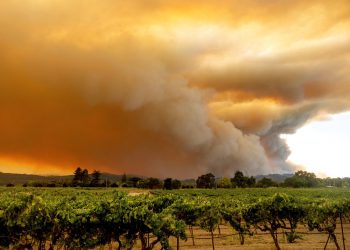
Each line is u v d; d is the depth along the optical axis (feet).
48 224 50.39
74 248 50.29
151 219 49.21
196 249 68.08
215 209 66.03
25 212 49.03
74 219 48.67
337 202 67.62
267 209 66.49
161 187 473.26
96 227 50.08
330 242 73.72
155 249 68.49
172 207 60.75
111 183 498.69
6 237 50.39
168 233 51.11
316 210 65.51
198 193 253.24
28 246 51.72
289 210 65.62
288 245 71.61
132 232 51.13
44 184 445.37
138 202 57.21
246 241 77.87
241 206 73.51
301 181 510.58
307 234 87.25
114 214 48.80
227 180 515.91
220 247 70.28
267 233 89.30
